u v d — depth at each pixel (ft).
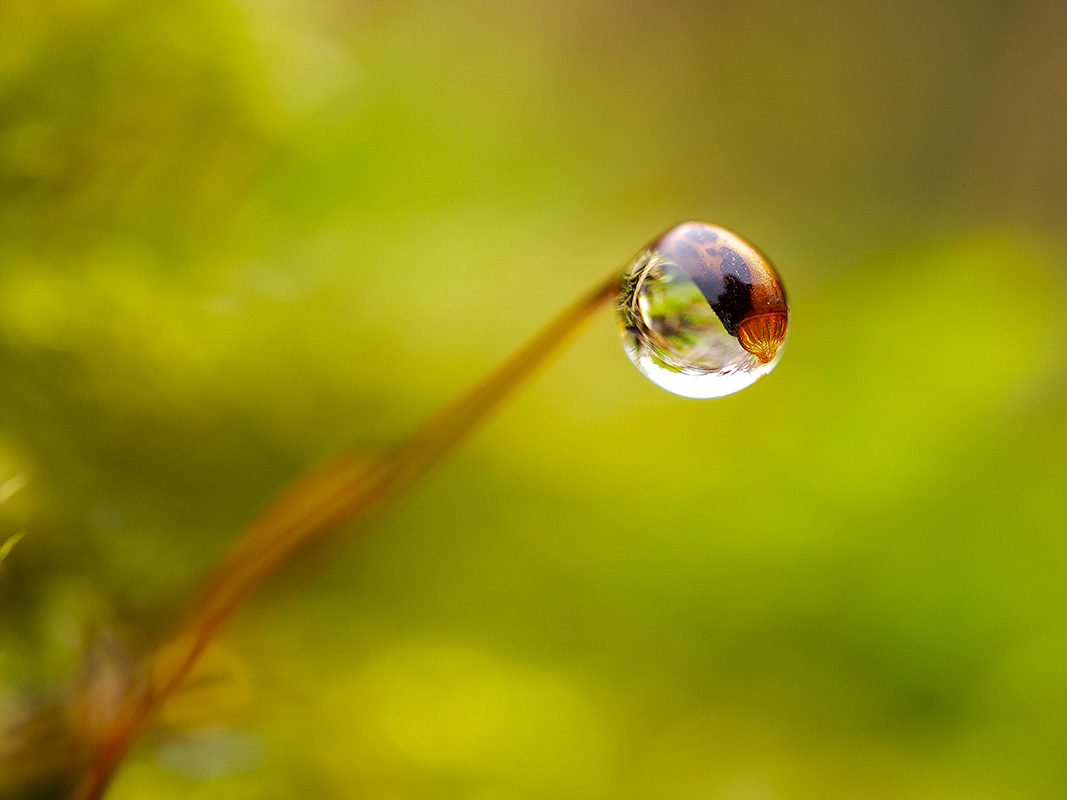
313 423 0.18
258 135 0.18
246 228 0.18
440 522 0.19
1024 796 0.19
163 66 0.17
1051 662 0.19
